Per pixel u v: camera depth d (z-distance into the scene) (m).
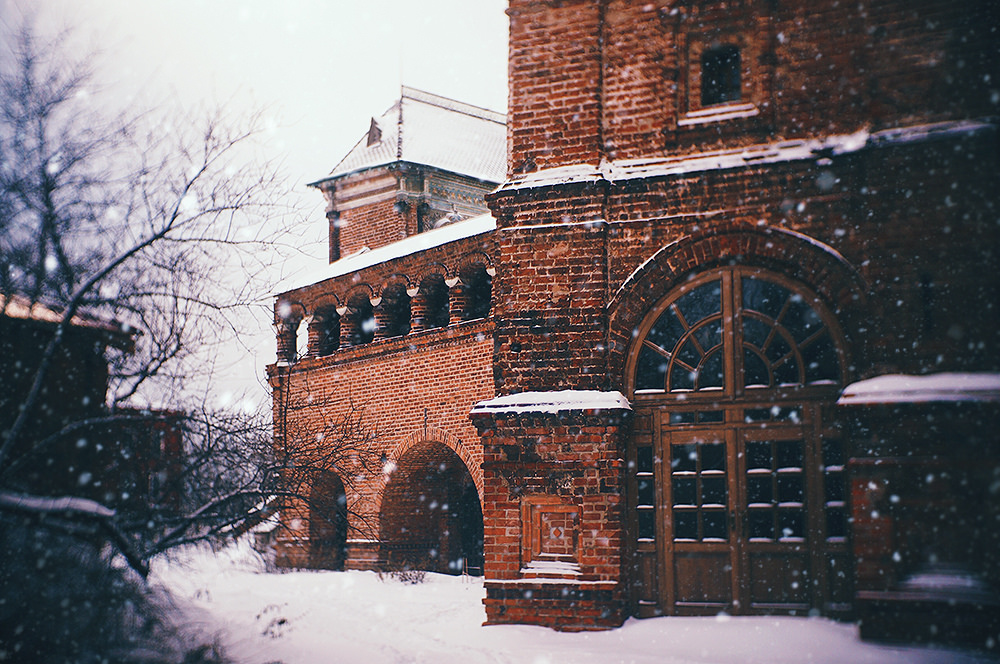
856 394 10.30
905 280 10.57
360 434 17.02
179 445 10.74
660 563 11.34
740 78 11.68
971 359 10.26
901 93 10.84
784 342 11.18
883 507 10.02
